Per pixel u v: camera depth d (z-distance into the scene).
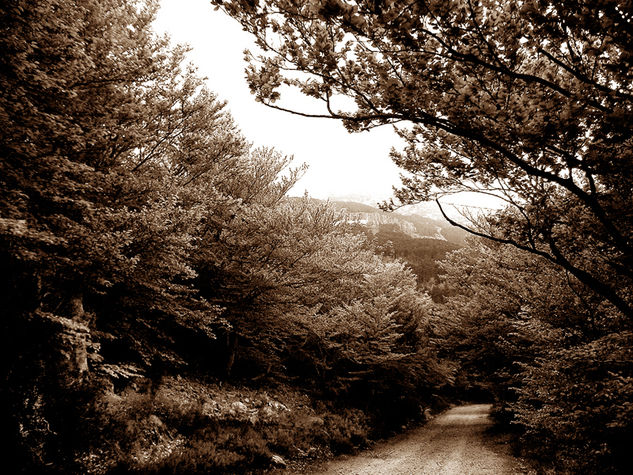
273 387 13.55
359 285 17.02
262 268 10.73
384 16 1.94
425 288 42.56
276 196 13.59
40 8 3.96
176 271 6.91
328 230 13.42
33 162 4.29
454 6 1.98
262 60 2.62
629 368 4.96
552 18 1.90
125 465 5.61
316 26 2.38
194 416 8.35
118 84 5.72
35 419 4.87
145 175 7.37
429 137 3.58
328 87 2.71
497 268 12.63
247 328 11.98
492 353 13.95
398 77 2.61
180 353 11.88
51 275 5.10
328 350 15.80
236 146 9.59
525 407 8.91
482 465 9.76
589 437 5.56
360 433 12.20
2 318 4.66
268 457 8.14
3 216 4.01
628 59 1.82
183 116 8.02
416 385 19.08
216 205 9.23
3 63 3.86
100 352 8.60
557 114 2.25
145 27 6.45
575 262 5.42
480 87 2.43
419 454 11.41
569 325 6.70
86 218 5.09
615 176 2.99
